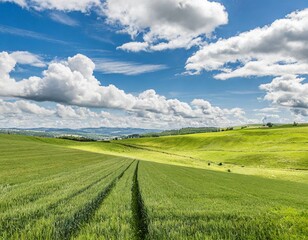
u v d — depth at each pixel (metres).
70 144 157.62
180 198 21.78
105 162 64.31
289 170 80.44
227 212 15.22
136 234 10.42
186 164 96.38
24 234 9.12
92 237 9.05
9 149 75.75
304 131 173.75
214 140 177.50
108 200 17.17
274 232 10.02
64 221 10.85
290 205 22.17
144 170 52.06
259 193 31.14
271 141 152.00
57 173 34.66
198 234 9.95
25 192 18.19
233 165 95.19
